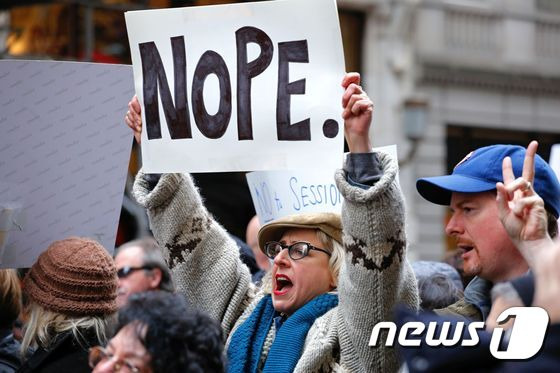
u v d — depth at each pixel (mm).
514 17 45906
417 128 31281
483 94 45125
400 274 7836
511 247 7660
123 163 9648
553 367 4234
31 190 9602
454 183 7809
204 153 8750
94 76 9641
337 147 8305
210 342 6312
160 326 6230
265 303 9047
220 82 8680
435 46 43469
